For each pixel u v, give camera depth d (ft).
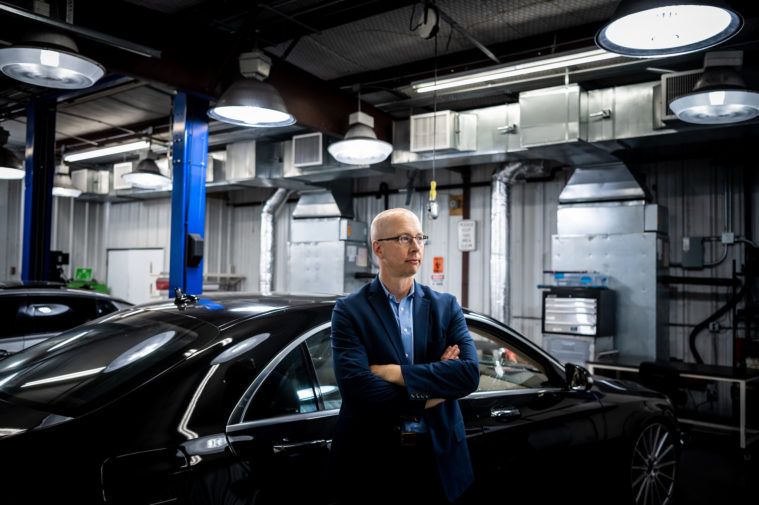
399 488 5.82
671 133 16.65
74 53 12.00
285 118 15.33
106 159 34.94
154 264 38.01
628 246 19.93
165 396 5.82
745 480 13.91
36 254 21.18
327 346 7.28
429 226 27.68
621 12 9.14
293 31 16.02
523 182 24.81
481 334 9.01
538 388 9.35
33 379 6.67
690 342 20.25
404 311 6.13
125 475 5.10
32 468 4.97
